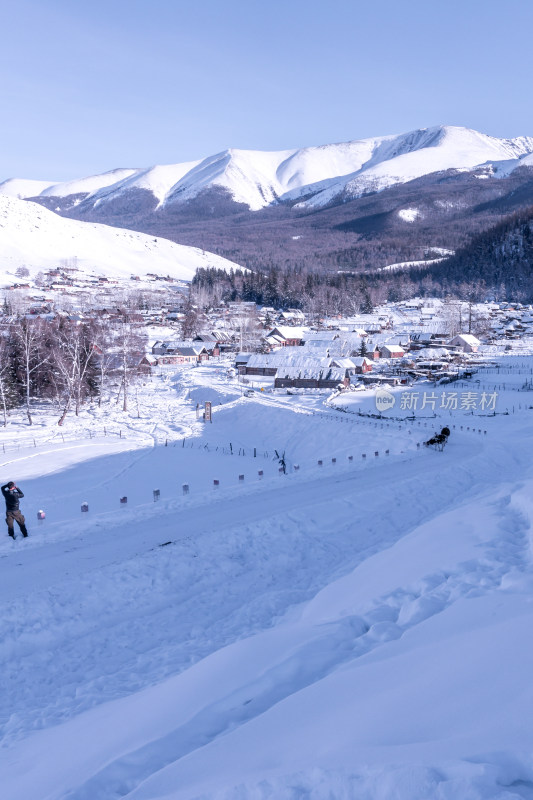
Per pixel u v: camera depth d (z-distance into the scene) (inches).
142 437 2645.2
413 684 274.1
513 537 623.2
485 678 256.7
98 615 713.0
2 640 629.9
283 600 745.6
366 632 424.8
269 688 348.5
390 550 725.3
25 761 360.5
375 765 200.8
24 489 1614.2
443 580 498.6
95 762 319.6
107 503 1411.2
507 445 2021.4
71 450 2299.5
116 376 4124.0
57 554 873.5
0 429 2915.8
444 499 1306.6
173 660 579.8
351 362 4591.5
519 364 4881.9
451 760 190.9
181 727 322.3
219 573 858.1
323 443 2477.9
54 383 3452.3
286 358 4749.0
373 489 1318.9
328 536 1038.4
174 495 1510.8
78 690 529.3
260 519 1064.8
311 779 207.5
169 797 233.3
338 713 267.6
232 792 216.5
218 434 2783.0
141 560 839.1
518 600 366.3
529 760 184.1
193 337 7106.3
